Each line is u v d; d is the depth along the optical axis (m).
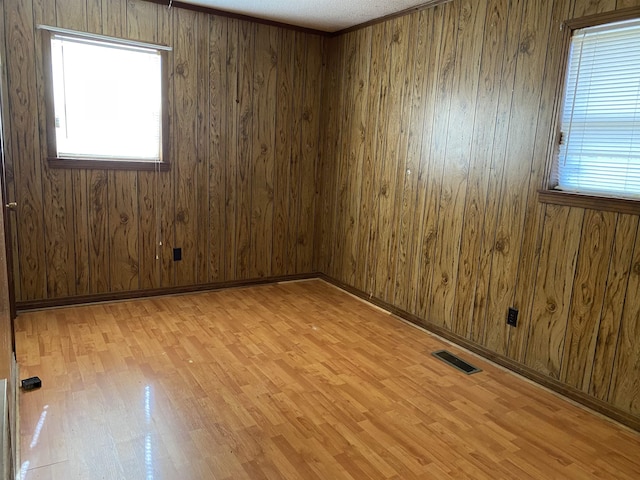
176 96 3.81
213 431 2.14
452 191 3.26
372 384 2.67
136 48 3.60
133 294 3.90
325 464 1.96
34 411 2.22
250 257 4.43
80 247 3.61
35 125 3.32
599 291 2.45
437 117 3.34
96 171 3.58
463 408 2.46
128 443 2.02
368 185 4.07
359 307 4.00
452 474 1.94
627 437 2.28
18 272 3.42
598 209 2.41
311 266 4.77
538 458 2.08
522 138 2.77
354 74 4.14
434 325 3.46
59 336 3.08
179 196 3.97
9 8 3.13
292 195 4.56
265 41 4.13
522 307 2.84
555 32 2.55
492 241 3.00
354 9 3.60
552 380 2.70
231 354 2.96
